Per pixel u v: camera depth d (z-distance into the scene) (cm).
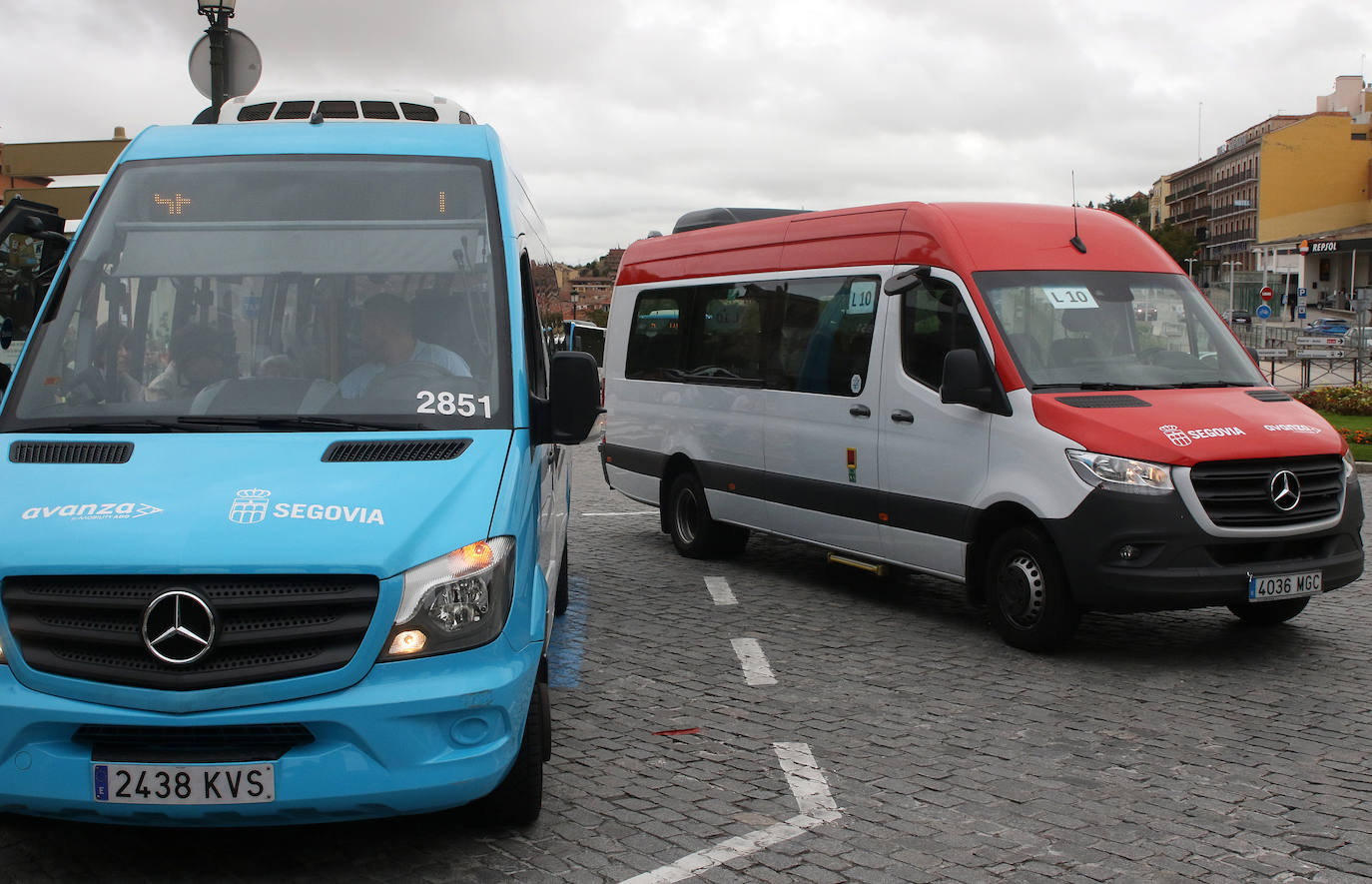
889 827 507
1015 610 798
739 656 790
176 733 410
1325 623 880
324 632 414
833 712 670
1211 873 463
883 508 901
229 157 557
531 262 617
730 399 1080
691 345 1147
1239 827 509
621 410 1254
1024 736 629
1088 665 767
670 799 537
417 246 532
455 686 423
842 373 945
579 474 1894
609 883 451
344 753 412
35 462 460
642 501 1224
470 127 593
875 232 933
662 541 1259
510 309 523
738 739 622
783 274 1027
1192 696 701
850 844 488
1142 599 731
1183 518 726
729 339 1092
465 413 493
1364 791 552
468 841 489
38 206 573
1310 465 759
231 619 412
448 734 425
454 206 546
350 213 538
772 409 1023
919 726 645
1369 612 916
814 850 482
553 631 856
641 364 1227
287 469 452
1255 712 670
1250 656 788
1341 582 769
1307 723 652
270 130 577
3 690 414
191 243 529
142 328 510
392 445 470
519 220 582
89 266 524
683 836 495
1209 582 730
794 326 1008
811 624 884
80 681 410
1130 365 822
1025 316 823
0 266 570
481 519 444
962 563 833
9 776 414
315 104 814
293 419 482
